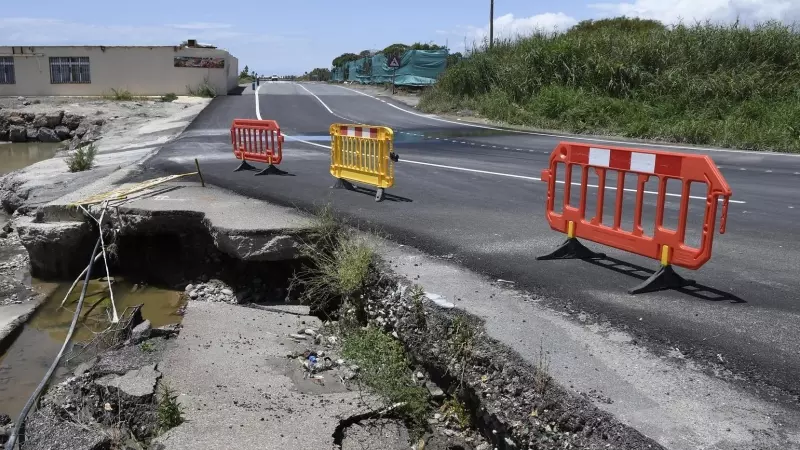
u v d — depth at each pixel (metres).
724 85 21.80
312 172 11.90
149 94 37.34
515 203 8.96
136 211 8.41
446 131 21.48
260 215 7.88
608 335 4.43
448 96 30.94
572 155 6.17
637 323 4.62
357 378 5.00
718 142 17.92
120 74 36.84
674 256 5.20
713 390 3.67
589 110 22.66
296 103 33.31
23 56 35.69
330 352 5.51
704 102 21.62
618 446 3.27
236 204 8.67
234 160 13.75
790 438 3.18
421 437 4.33
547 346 4.26
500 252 6.46
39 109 29.34
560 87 25.61
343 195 9.47
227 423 4.15
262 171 11.55
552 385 3.77
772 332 4.44
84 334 6.95
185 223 8.37
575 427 3.54
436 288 5.40
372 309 5.83
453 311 4.89
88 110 29.16
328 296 6.63
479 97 28.81
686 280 5.41
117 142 19.67
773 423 3.32
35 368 6.11
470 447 4.22
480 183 10.66
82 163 13.51
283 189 9.96
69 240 8.67
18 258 9.66
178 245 8.84
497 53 31.34
